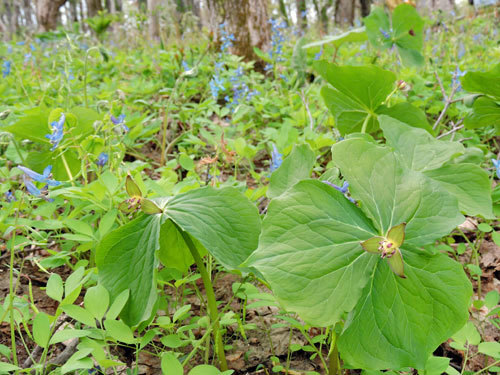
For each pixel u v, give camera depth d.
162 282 0.61
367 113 0.94
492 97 0.82
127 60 2.82
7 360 0.59
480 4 2.68
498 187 0.67
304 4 5.53
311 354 0.63
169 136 1.42
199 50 2.28
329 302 0.41
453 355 0.63
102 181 0.66
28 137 0.89
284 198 0.43
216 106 1.31
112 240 0.52
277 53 1.91
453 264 0.42
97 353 0.45
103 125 0.79
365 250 0.41
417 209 0.44
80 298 0.70
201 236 0.49
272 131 1.17
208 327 0.54
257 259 0.42
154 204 0.50
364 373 0.50
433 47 2.27
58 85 1.57
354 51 2.30
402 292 0.43
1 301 0.70
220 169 1.19
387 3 2.51
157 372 0.60
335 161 0.45
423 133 0.64
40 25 5.52
